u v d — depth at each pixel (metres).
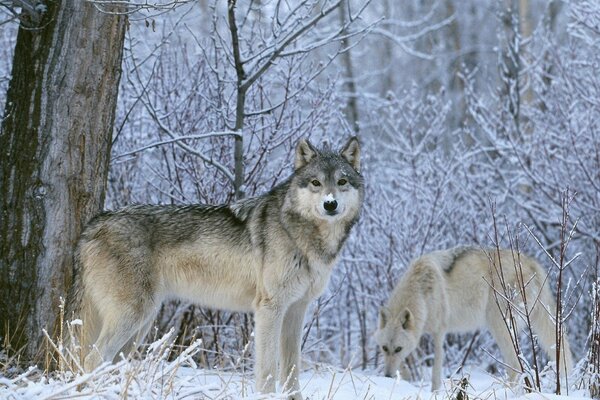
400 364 11.41
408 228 13.55
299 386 7.60
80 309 7.62
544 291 10.64
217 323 10.68
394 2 29.52
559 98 15.04
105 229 7.62
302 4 10.48
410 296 11.27
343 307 14.28
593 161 14.20
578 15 14.52
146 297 7.57
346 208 7.43
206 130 11.38
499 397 7.66
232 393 6.15
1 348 7.73
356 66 27.11
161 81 11.51
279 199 7.55
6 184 7.80
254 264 7.55
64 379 5.80
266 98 11.73
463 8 29.20
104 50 7.93
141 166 11.72
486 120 16.53
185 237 7.70
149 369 5.76
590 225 14.08
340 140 13.26
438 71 27.70
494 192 15.12
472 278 11.09
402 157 16.09
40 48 7.79
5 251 7.78
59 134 7.74
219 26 16.88
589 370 7.34
